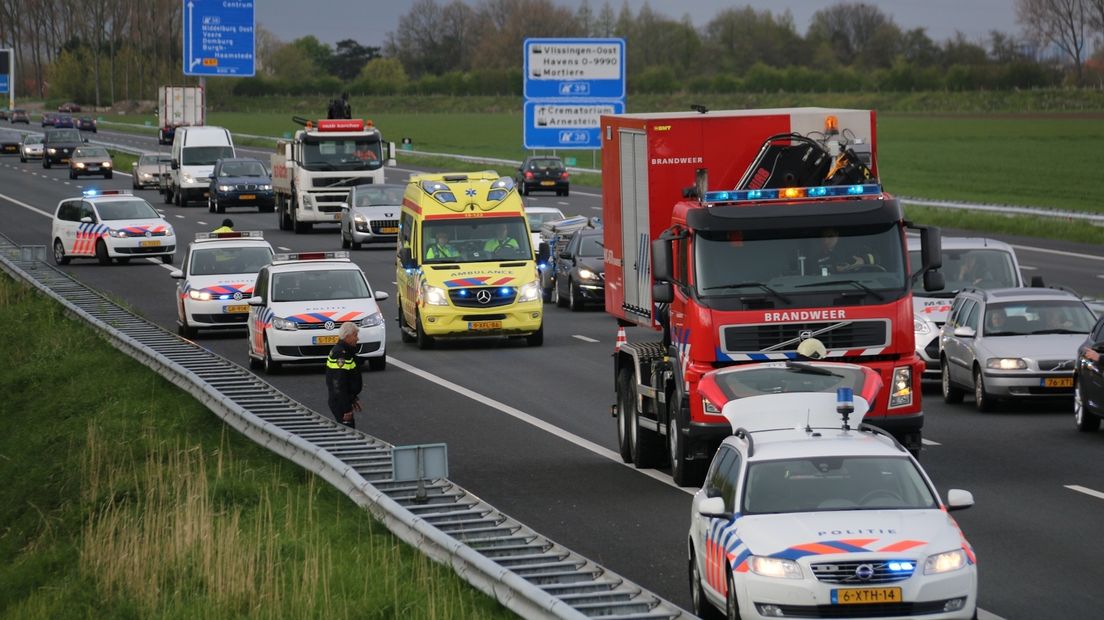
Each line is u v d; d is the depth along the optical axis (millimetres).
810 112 61656
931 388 90375
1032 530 50250
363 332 94812
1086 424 71438
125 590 49281
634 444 64375
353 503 56312
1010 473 61000
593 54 187125
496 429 74812
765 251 57188
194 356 94062
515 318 106062
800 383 54875
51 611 49688
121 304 125688
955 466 62812
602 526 52844
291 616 42594
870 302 56750
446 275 106375
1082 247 159625
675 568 46469
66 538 62250
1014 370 77062
